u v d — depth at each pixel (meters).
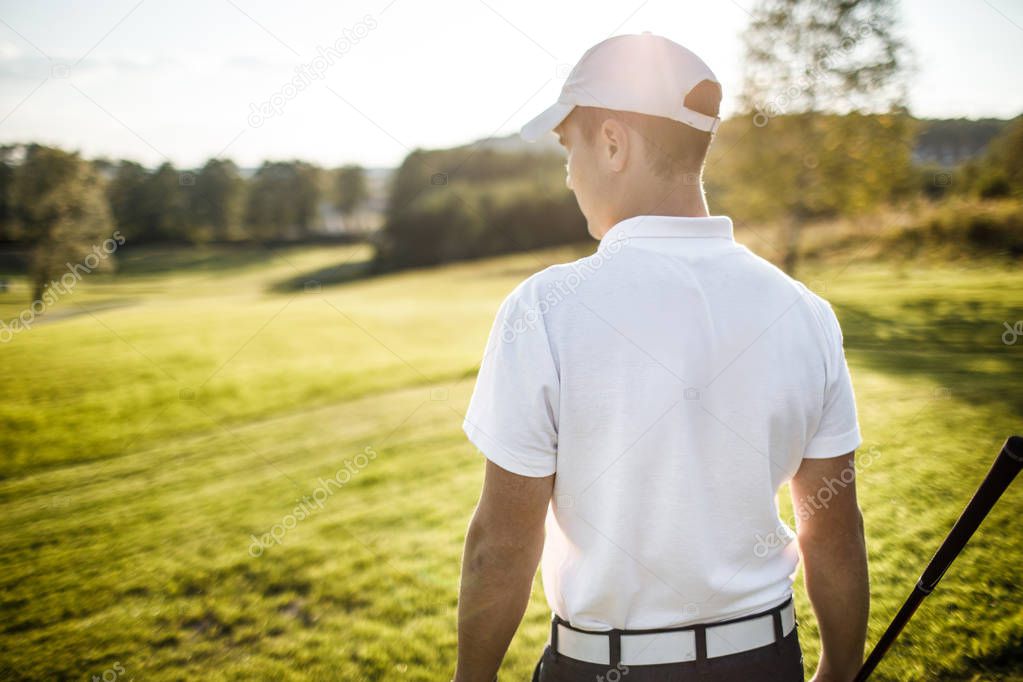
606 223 0.93
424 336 17.77
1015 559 2.79
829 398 0.89
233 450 7.69
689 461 0.81
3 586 3.84
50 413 10.16
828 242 16.06
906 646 2.35
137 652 2.97
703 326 0.80
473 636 0.90
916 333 8.86
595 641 0.89
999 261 13.26
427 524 4.39
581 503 0.84
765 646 0.90
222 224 28.14
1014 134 15.57
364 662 2.75
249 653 2.90
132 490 6.24
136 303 22.31
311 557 3.91
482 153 31.38
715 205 17.34
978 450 4.24
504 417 0.82
